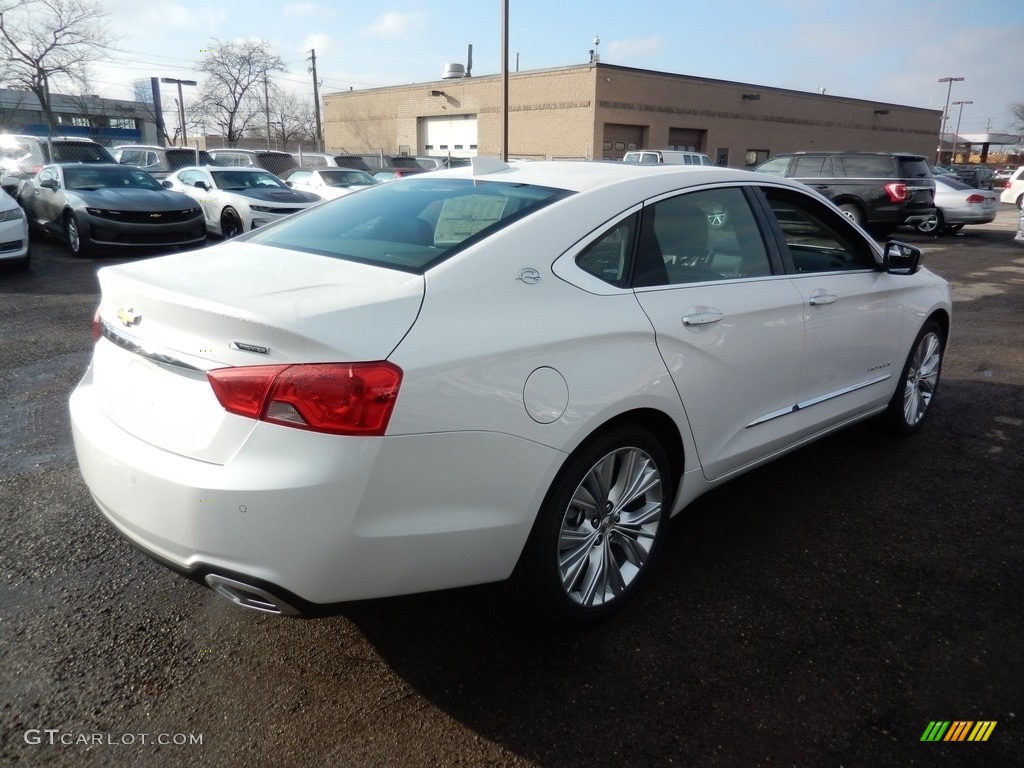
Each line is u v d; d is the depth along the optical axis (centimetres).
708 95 3541
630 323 268
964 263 1280
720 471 320
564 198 282
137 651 265
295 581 211
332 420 204
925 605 297
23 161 1777
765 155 3881
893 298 410
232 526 208
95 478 243
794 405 353
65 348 646
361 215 308
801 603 297
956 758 222
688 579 313
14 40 3522
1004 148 9606
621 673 257
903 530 355
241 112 4609
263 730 230
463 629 280
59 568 313
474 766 218
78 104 4603
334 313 213
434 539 225
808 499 386
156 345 227
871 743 227
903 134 4684
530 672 257
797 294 343
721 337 302
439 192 313
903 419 455
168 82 3628
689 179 318
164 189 1287
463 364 224
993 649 271
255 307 212
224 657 263
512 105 3506
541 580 255
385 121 4197
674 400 284
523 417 236
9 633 272
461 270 242
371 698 244
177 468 216
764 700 245
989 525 361
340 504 207
